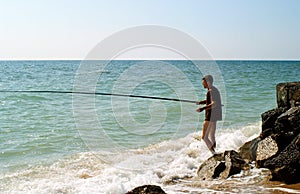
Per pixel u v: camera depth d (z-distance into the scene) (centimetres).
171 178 691
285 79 3653
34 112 1560
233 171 677
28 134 1120
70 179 688
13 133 1137
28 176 711
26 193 611
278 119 705
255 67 8038
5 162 813
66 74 4706
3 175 716
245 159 762
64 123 1289
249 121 1288
